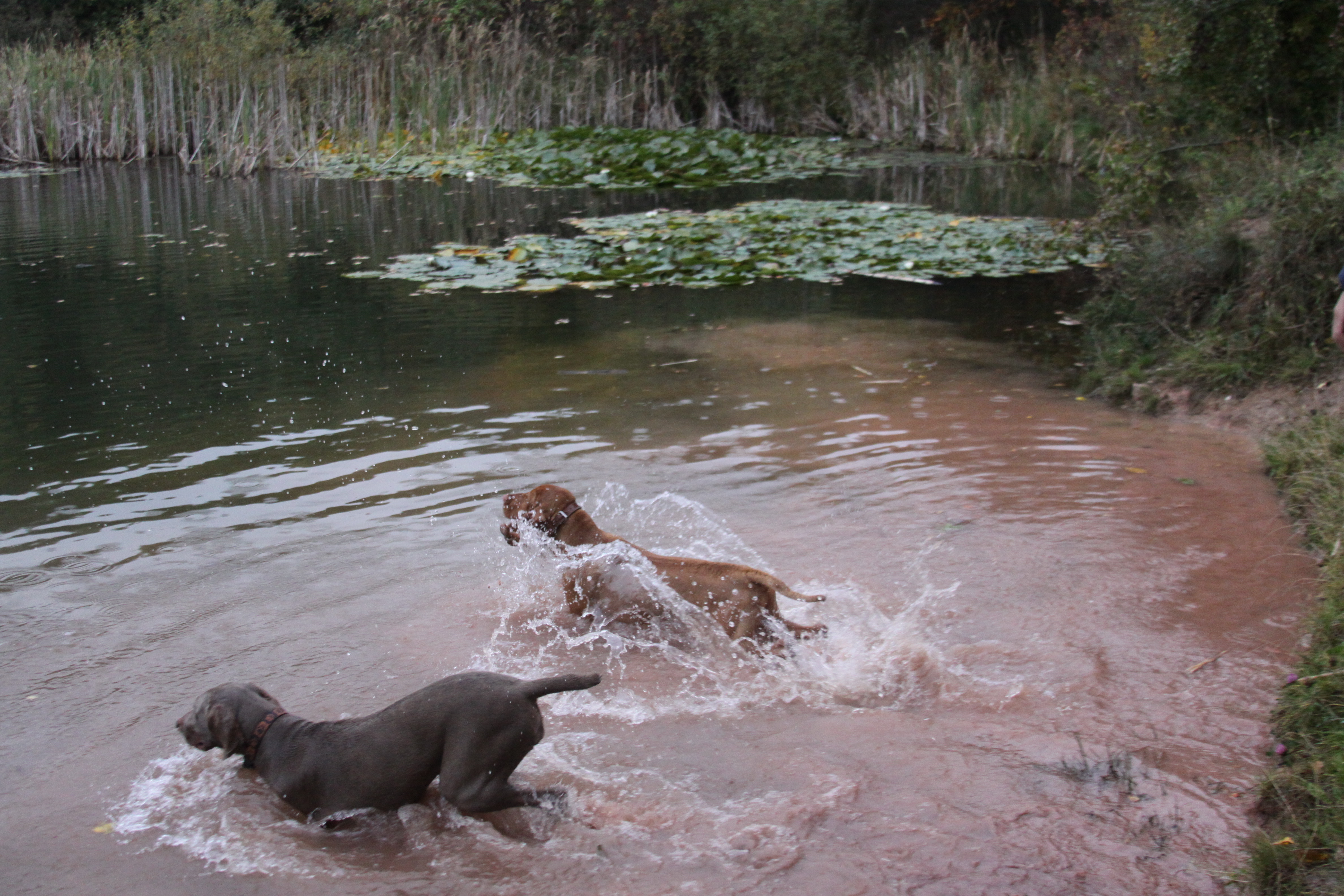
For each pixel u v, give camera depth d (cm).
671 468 768
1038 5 3070
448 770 392
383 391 946
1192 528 648
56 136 2639
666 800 411
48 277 1416
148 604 573
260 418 877
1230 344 921
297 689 491
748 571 532
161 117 2725
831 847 381
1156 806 398
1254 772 418
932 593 576
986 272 1428
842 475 752
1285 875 355
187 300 1288
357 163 2580
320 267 1484
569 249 1566
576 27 3191
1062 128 2494
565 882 370
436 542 650
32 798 419
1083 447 804
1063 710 466
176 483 743
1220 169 1189
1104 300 1184
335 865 382
